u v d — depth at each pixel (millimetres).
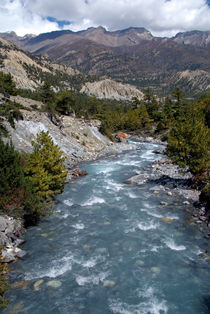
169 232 19312
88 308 12031
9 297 12609
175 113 102375
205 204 23391
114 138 78688
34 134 42156
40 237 18703
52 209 23859
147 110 125062
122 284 13641
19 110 43188
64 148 46188
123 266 15172
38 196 21969
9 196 19234
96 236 18844
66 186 31250
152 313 11711
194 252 16594
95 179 34531
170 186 30562
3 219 17922
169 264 15328
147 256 16188
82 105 147625
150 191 29172
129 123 109312
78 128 60719
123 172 38562
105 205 25062
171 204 24984
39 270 14695
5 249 16141
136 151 59812
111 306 12141
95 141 61281
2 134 34281
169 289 13258
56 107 77812
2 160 19547
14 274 14266
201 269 14836
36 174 22359
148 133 98375
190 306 12117
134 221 21312
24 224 20297
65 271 14680
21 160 24031
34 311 11812
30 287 13320
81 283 13695
